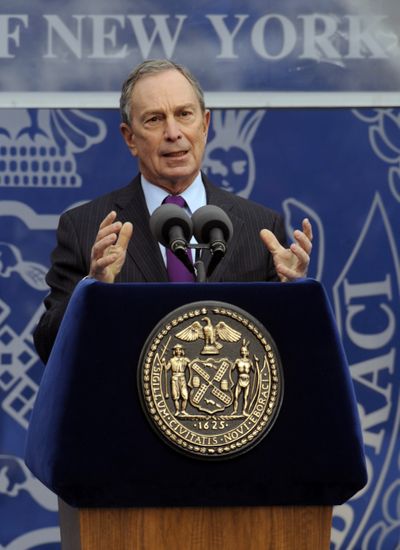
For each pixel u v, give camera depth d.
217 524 5.47
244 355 5.38
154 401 5.31
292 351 5.49
